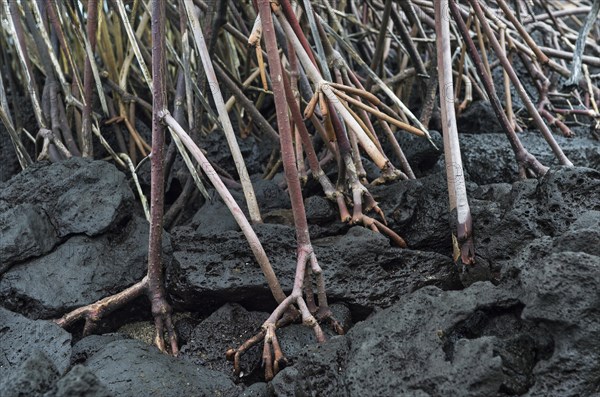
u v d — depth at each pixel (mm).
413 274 2379
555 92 3236
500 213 2340
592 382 1962
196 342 2291
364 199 2471
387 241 2389
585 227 2129
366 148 2164
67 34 3082
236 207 2273
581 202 2287
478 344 1970
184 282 2354
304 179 2596
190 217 2783
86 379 1906
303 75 2662
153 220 2369
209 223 2500
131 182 2908
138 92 3256
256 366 2244
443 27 2350
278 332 2266
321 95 2225
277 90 2205
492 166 2818
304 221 2252
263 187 2646
